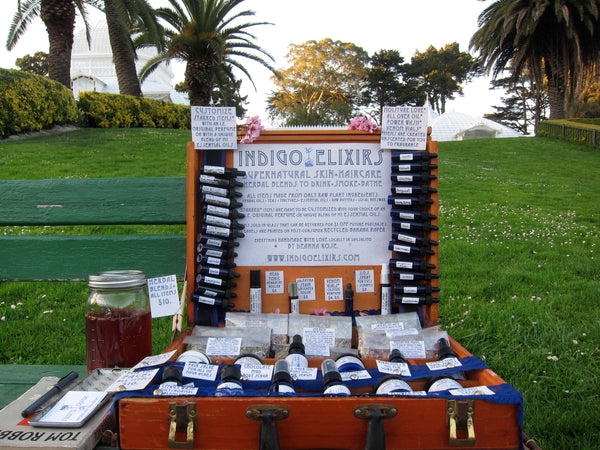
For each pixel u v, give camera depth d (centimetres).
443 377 149
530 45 2717
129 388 136
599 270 534
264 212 216
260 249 216
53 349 320
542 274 513
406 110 209
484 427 128
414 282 211
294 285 213
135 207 237
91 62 4044
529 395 263
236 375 145
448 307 401
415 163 209
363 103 5691
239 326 196
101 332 183
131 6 1440
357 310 216
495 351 320
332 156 216
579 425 233
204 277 208
